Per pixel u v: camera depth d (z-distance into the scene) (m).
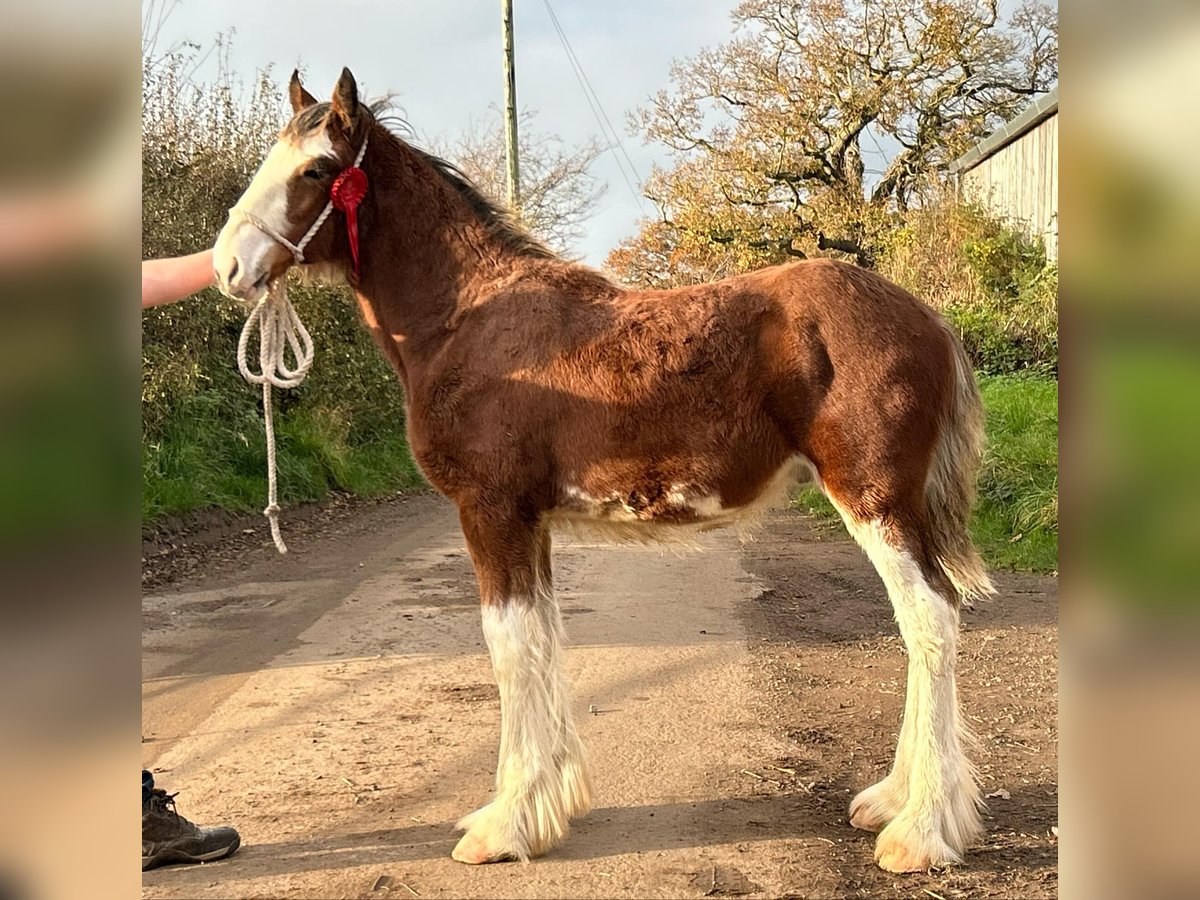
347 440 13.04
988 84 25.08
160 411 9.08
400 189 3.30
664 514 3.10
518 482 3.05
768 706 4.32
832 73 24.62
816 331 2.98
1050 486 7.54
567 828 3.11
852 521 2.98
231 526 8.84
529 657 3.05
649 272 27.08
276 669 4.94
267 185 3.19
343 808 3.35
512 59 17.17
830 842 3.06
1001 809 3.30
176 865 2.94
